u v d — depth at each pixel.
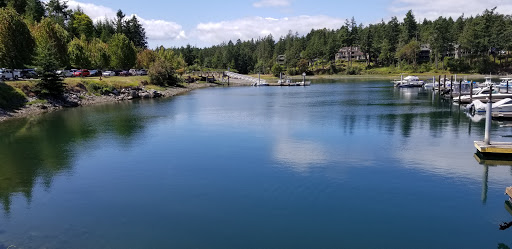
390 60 188.88
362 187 23.17
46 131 41.91
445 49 164.75
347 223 18.39
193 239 16.97
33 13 128.88
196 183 24.16
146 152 32.19
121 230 17.88
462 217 19.02
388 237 17.05
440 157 29.53
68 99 66.81
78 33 140.12
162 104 70.56
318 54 199.38
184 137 38.28
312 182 24.09
